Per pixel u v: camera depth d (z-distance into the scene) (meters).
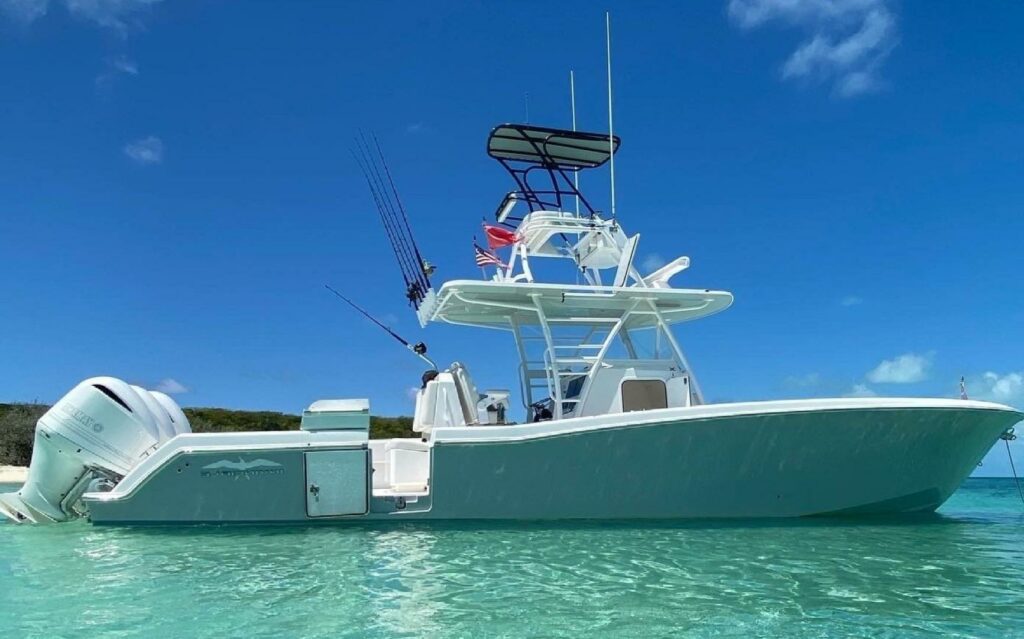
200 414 36.62
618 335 11.05
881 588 5.48
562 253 11.34
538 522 8.54
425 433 9.93
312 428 8.49
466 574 5.89
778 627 4.46
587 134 10.94
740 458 8.75
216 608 4.85
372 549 7.02
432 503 8.49
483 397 10.51
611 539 7.59
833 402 8.79
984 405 9.17
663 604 4.96
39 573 5.99
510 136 10.88
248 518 8.39
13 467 33.62
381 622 4.52
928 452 9.13
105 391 8.97
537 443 8.49
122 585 5.54
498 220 11.84
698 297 10.33
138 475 8.41
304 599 5.09
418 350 10.39
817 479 8.96
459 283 9.63
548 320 10.59
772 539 7.67
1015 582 5.71
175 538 7.73
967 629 4.44
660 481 8.66
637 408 9.91
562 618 4.61
